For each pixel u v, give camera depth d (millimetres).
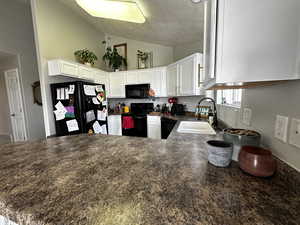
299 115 561
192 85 2363
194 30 2539
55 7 2557
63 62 2287
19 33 3322
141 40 3844
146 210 432
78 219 408
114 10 2238
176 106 3221
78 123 2293
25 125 3654
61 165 750
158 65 3812
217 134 1338
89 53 2955
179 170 669
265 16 513
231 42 539
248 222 384
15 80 3574
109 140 1192
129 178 612
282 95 657
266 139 791
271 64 526
